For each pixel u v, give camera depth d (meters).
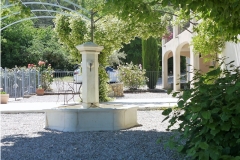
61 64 34.06
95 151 5.59
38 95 18.94
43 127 8.27
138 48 38.88
